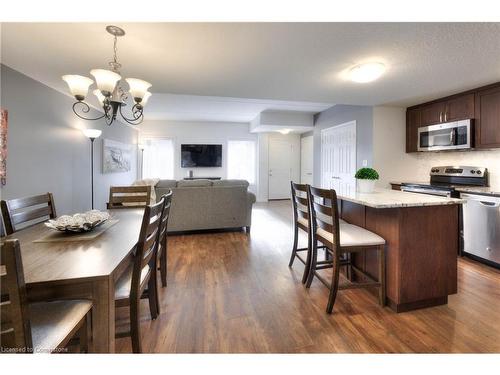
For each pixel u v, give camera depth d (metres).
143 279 1.54
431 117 3.73
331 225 1.94
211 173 7.84
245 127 7.93
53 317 1.05
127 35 1.85
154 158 7.54
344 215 2.63
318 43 1.97
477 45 1.99
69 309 1.11
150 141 7.50
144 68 2.49
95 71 1.73
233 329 1.74
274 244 3.63
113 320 1.10
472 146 3.13
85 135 4.26
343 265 2.44
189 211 3.99
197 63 2.36
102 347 1.08
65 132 3.73
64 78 1.84
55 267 1.11
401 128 4.20
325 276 2.60
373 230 2.18
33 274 1.04
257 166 7.94
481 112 3.05
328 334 1.69
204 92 3.31
